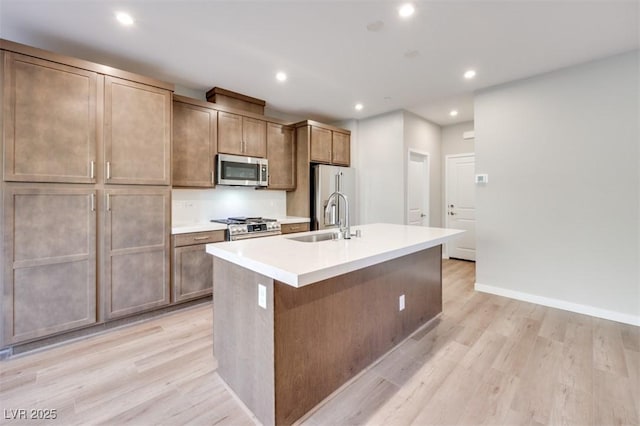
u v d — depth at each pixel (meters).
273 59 2.90
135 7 2.09
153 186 2.78
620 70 2.74
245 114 3.86
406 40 2.55
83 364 2.08
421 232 2.67
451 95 3.88
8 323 2.12
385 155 4.74
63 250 2.32
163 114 2.83
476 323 2.75
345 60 2.92
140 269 2.72
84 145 2.39
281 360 1.49
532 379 1.91
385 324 2.21
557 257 3.11
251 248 1.88
